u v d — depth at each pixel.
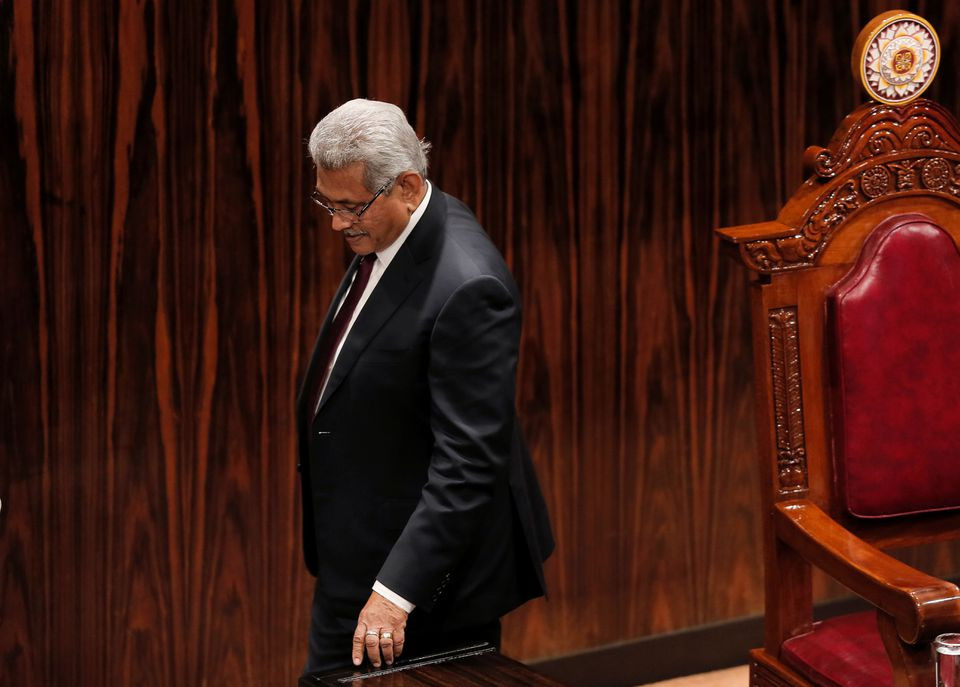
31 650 11.42
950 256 8.96
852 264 8.93
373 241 8.26
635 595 13.55
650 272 13.03
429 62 11.91
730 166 13.12
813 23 13.17
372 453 8.49
